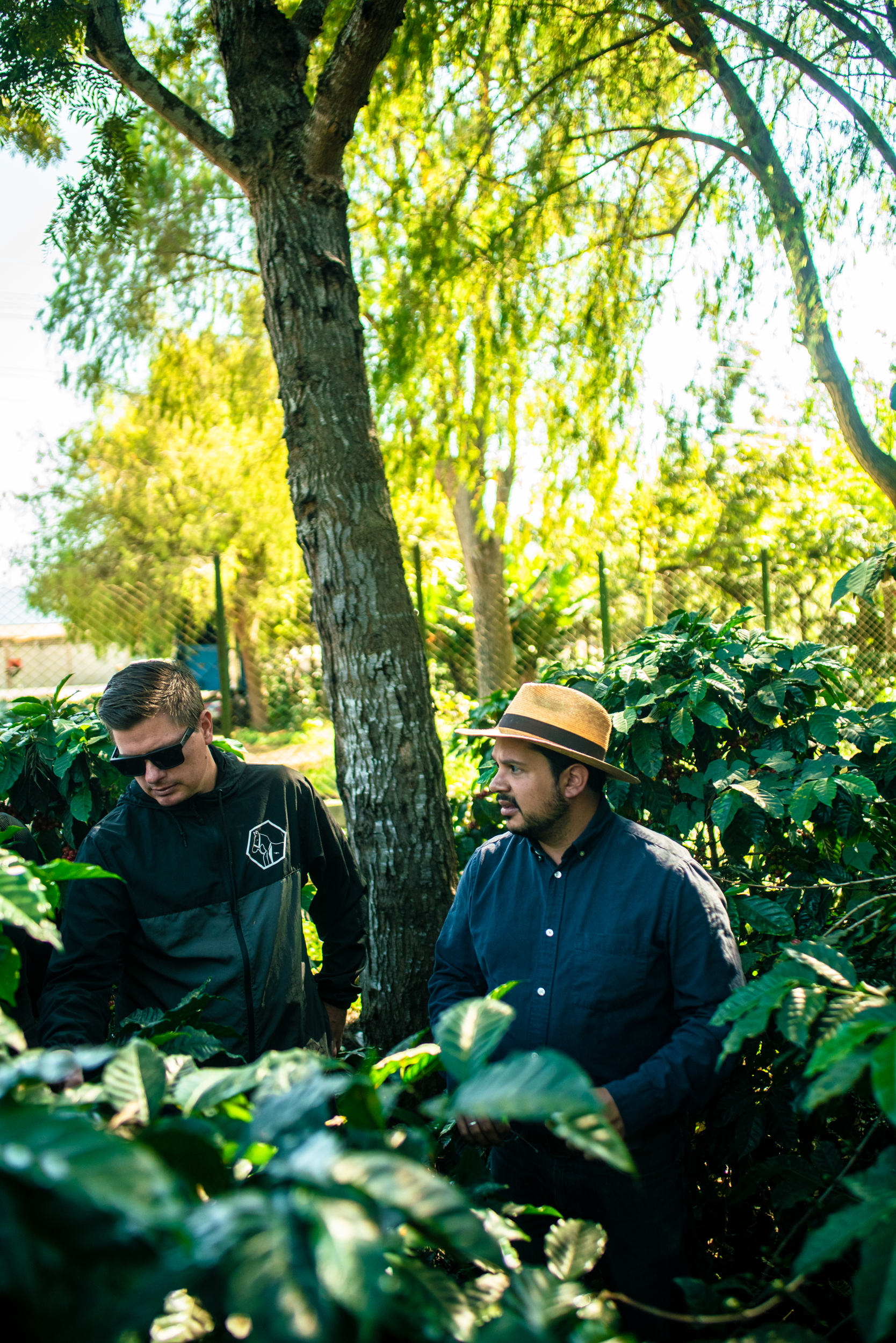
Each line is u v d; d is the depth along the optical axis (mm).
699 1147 2068
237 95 2760
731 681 2650
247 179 2760
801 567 9781
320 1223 648
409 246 5832
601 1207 1718
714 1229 2049
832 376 5367
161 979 2039
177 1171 830
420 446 6234
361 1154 721
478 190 5727
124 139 3242
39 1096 957
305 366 2674
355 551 2656
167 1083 1035
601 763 1809
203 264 8562
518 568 9586
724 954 1764
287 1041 2072
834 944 1796
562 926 1827
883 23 4816
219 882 2043
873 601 3072
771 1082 1979
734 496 8219
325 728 7613
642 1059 1783
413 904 2648
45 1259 617
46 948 2113
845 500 10617
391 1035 2672
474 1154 1371
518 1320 742
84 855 2031
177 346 9242
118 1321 609
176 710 1944
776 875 2631
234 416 9906
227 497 10227
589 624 7852
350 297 2744
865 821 2518
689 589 7844
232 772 2145
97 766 3107
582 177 5691
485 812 3523
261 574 9977
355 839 2703
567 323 6191
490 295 5934
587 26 5168
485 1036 1034
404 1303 763
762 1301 1254
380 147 6098
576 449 6258
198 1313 852
